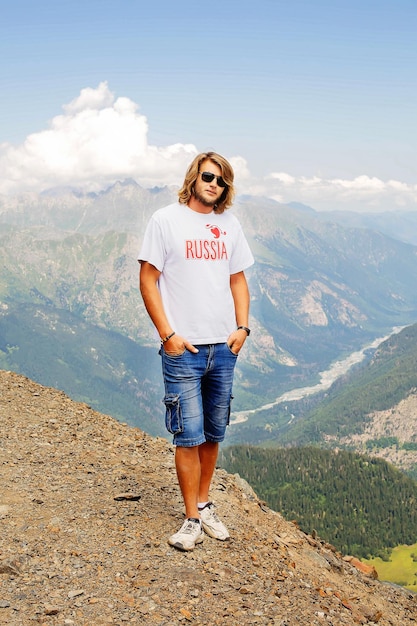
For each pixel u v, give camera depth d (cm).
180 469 364
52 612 290
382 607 410
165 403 358
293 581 362
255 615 310
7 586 308
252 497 527
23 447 491
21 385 652
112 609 298
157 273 354
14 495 405
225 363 364
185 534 359
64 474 446
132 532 369
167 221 352
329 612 335
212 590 322
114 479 445
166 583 322
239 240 370
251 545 392
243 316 370
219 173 350
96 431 551
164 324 349
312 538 501
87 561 334
